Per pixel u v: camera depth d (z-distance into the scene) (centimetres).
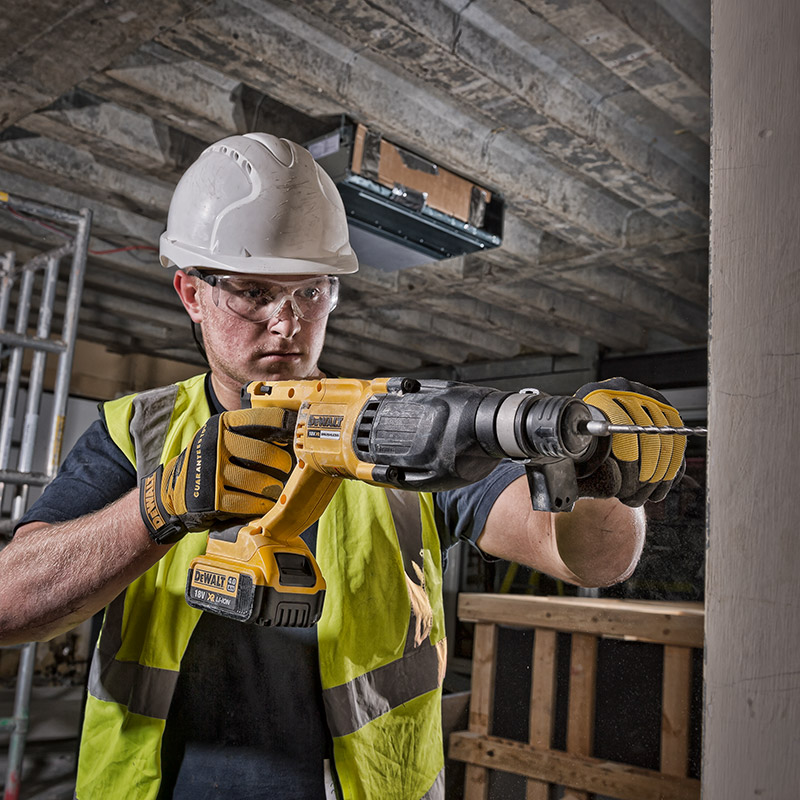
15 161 329
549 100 276
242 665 100
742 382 49
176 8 217
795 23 50
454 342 619
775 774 45
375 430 74
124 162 324
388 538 108
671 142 325
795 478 46
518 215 370
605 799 236
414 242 343
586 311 538
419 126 298
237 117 294
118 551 90
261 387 93
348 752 97
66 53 238
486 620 277
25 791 366
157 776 96
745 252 50
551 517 93
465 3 239
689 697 227
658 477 71
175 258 117
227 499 84
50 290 330
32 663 320
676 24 245
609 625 245
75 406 620
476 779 262
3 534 296
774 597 46
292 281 111
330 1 223
